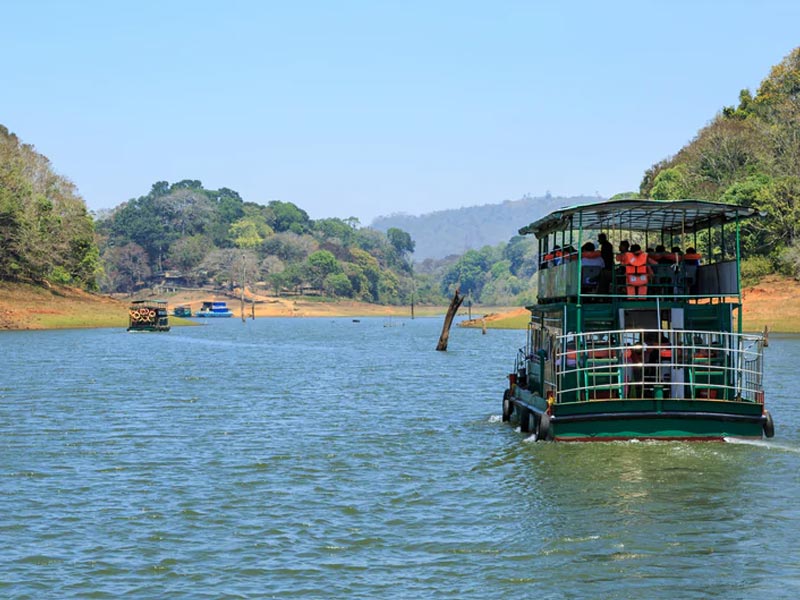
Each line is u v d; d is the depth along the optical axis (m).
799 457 27.72
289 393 50.38
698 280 30.94
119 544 20.48
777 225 121.75
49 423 38.12
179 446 32.38
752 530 20.94
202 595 17.47
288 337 136.25
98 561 19.36
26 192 158.00
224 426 37.16
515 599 17.09
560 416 28.88
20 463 29.34
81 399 47.25
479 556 19.48
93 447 32.22
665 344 29.23
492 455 29.86
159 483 26.36
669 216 30.19
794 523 21.42
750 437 29.27
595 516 22.17
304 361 78.44
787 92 161.38
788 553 19.36
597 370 29.31
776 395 46.12
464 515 22.58
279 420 38.94
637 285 29.03
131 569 18.88
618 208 28.52
